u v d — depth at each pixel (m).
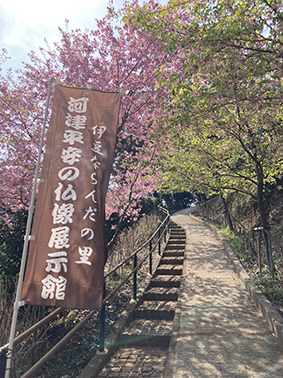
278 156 7.03
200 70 5.31
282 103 5.38
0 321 4.17
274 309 5.00
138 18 5.08
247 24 4.66
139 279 7.80
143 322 5.71
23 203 6.69
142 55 7.10
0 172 6.53
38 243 3.20
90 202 3.29
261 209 7.23
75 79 6.96
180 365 3.86
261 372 3.58
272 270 6.70
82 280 3.14
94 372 3.97
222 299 6.07
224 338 4.50
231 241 10.87
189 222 19.67
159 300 6.81
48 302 3.10
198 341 4.46
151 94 7.14
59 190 3.30
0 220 6.29
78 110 3.54
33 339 4.29
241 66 4.91
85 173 3.36
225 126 6.86
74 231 3.23
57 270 3.15
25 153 6.62
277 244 8.65
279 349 4.09
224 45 4.82
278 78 4.90
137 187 9.57
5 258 4.95
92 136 3.47
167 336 4.97
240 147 8.32
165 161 9.90
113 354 4.73
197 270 8.23
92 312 4.23
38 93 6.99
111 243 7.03
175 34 5.17
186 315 5.39
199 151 8.93
